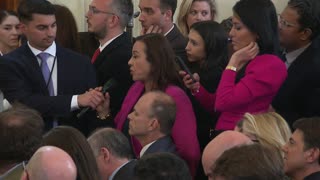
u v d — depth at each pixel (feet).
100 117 48.34
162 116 40.24
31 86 47.70
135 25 75.56
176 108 41.39
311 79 44.29
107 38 51.88
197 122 48.16
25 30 48.06
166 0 53.83
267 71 41.16
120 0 51.65
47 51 48.24
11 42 64.80
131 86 48.19
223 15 78.33
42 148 25.85
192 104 47.73
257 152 24.00
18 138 30.81
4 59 47.67
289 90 44.91
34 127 31.53
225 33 51.11
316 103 44.27
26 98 46.80
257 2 42.19
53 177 24.68
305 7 44.24
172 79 44.21
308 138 33.14
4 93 47.83
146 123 40.27
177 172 25.57
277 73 41.34
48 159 25.02
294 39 45.09
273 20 42.39
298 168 33.68
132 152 41.78
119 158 36.76
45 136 31.76
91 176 30.40
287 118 44.52
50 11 47.39
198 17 62.39
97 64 51.65
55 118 47.70
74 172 25.17
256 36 42.01
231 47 51.44
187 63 51.83
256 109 41.68
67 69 48.67
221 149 30.14
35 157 25.22
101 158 36.63
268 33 41.73
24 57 47.96
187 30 63.36
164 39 44.65
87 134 49.16
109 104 49.14
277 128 36.11
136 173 25.91
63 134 31.07
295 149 33.55
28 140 30.99
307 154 33.17
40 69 47.96
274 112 39.88
